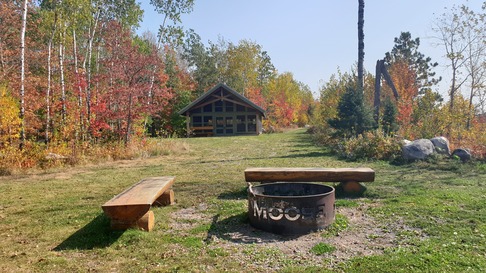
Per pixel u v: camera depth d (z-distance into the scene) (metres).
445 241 4.70
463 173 9.91
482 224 5.38
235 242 5.02
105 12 20.83
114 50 18.34
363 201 7.11
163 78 21.41
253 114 37.69
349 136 18.28
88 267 4.23
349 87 19.19
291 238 5.14
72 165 13.73
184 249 4.75
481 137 15.19
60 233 5.53
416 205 6.59
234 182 9.45
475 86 19.50
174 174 11.25
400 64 41.47
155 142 18.98
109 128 18.27
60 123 17.25
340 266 4.05
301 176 7.63
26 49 19.86
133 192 5.91
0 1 16.98
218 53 55.22
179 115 38.75
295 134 36.16
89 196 8.22
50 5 17.53
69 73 21.41
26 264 4.36
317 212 5.36
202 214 6.52
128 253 4.62
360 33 18.77
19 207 7.30
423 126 17.50
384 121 19.44
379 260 4.14
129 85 18.20
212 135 37.91
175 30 23.80
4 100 13.31
